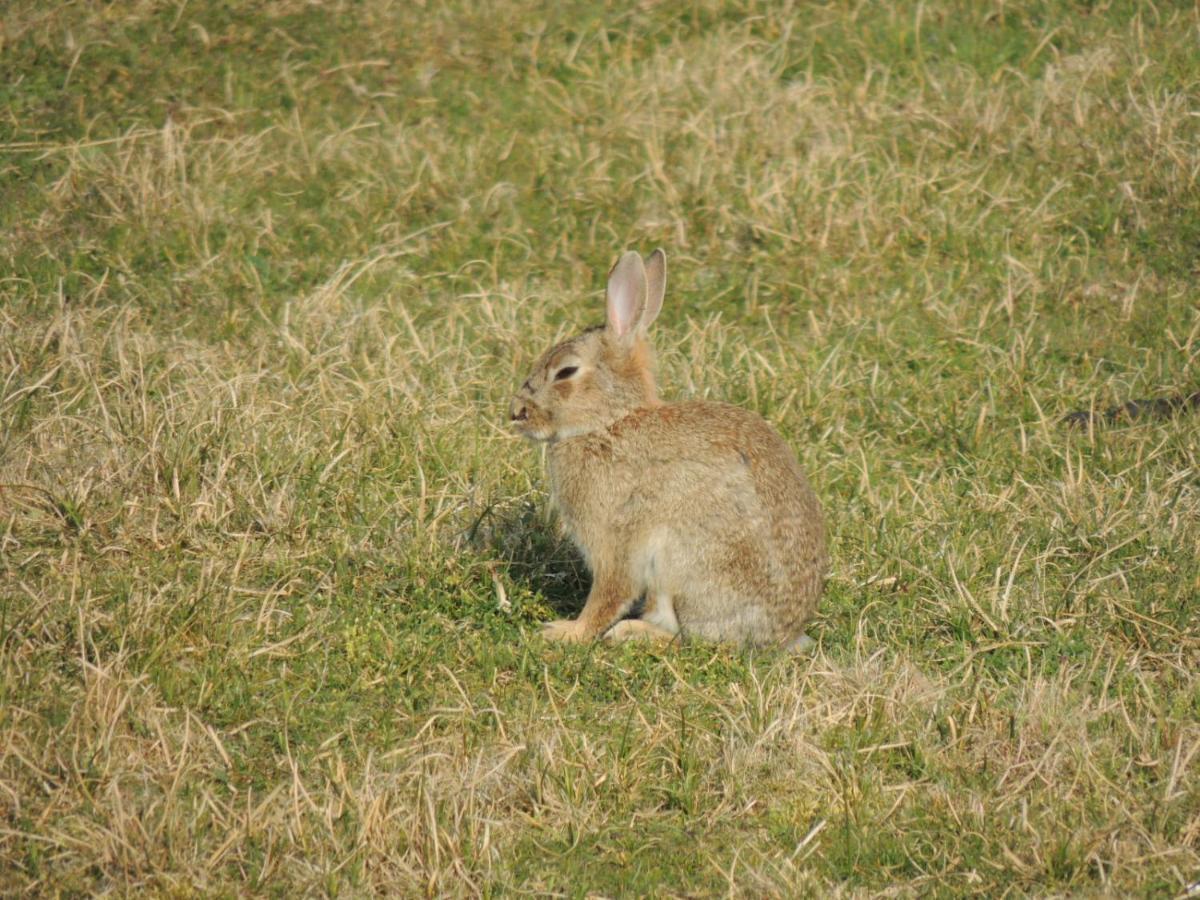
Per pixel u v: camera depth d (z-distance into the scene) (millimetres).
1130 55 18875
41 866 7762
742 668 10180
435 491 11977
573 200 16750
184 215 15828
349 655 9906
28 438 11844
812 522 10742
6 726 8578
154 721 8805
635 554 10648
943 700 9695
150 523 11125
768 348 14891
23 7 18500
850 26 20047
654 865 8297
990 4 20188
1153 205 16875
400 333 14281
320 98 18203
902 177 17047
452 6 19953
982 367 14617
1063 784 8867
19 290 14453
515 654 10195
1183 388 14141
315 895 7840
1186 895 7906
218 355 13641
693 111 18156
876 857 8367
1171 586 11055
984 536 11734
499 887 7977
